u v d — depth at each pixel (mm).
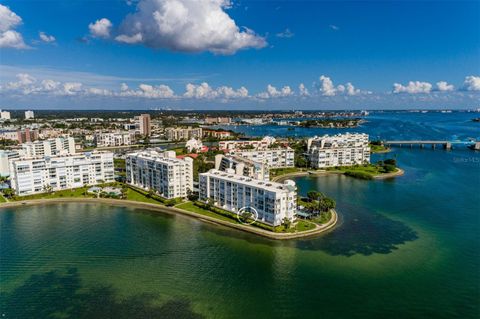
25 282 122188
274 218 168375
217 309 106750
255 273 127688
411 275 126125
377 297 112812
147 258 139875
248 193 182250
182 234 164500
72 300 111438
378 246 150000
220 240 157000
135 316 103250
